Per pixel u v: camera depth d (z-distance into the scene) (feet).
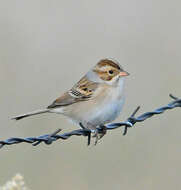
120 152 51.67
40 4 70.28
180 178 49.29
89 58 62.69
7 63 60.34
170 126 54.44
